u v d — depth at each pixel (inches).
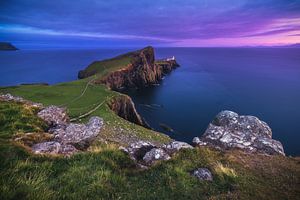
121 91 6131.9
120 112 3693.4
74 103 3127.5
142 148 613.0
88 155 474.6
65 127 683.4
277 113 3543.3
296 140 2573.8
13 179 302.2
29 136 554.3
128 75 6855.3
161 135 2289.6
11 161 370.9
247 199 395.2
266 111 3661.4
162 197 376.5
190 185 419.8
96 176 384.5
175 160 517.3
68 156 467.5
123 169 460.1
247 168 517.7
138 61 7209.6
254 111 3681.1
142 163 544.1
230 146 689.6
